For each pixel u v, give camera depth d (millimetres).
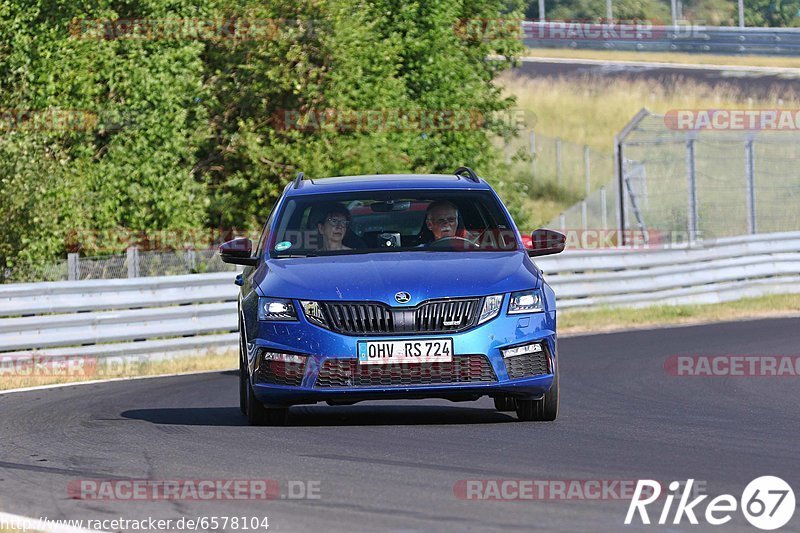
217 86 75188
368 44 77438
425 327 26703
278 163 75062
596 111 156750
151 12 70875
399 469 21812
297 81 73250
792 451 23625
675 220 113375
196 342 53969
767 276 80562
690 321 67125
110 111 67750
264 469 22141
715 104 158875
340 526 17344
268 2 74750
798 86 165875
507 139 95125
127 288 52344
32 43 67750
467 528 16953
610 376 40688
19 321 47875
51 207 62281
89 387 41156
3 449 25797
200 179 76500
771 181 123938
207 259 66000
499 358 26750
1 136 64250
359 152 74312
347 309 26844
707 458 22766
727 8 198000
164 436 27094
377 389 26531
